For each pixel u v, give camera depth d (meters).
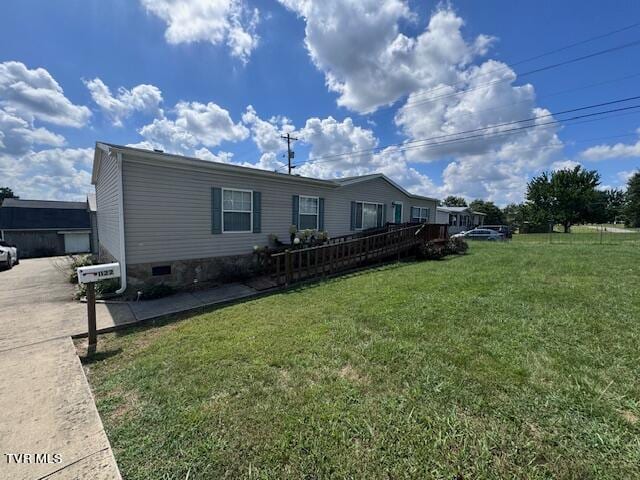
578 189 33.16
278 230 9.12
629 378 2.50
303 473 1.66
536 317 4.04
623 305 4.47
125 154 6.11
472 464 1.67
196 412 2.25
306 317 4.43
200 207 7.31
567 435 1.87
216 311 5.08
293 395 2.41
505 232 24.72
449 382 2.49
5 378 2.78
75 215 22.17
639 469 1.61
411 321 4.02
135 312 5.15
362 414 2.13
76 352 3.44
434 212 18.14
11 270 11.61
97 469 1.69
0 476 1.62
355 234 11.95
